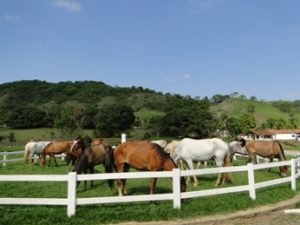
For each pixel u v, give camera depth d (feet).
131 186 41.34
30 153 70.08
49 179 27.71
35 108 276.62
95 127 262.06
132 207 30.14
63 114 252.21
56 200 27.66
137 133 261.65
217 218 28.43
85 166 40.19
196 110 262.47
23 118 264.31
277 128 328.08
